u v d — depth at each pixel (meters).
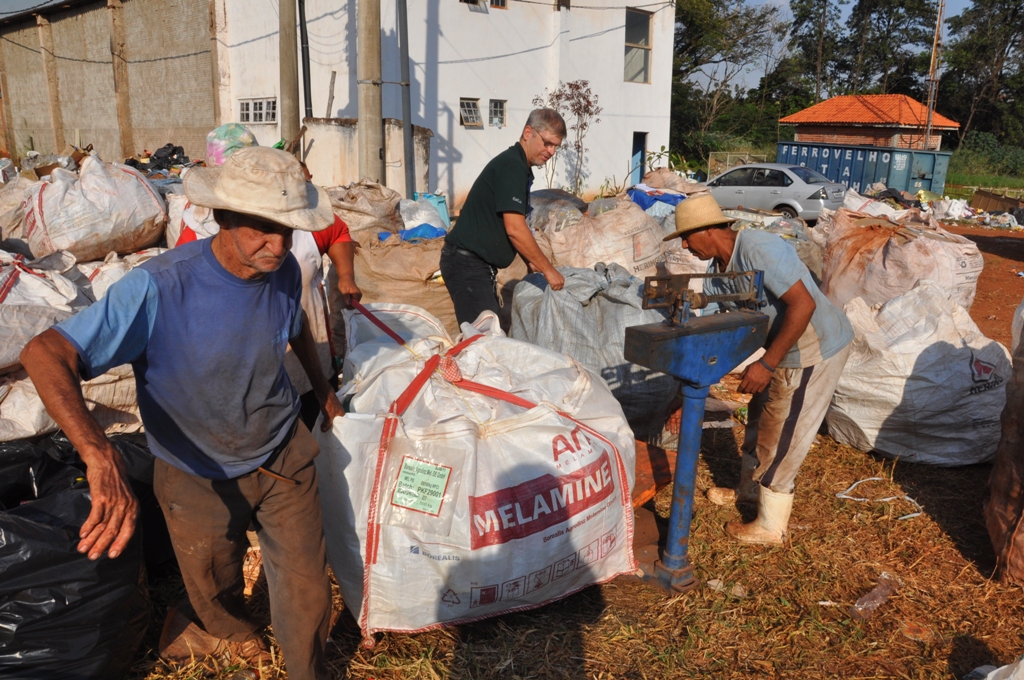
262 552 2.36
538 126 4.00
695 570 3.31
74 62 22.62
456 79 15.43
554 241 6.06
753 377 3.07
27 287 3.64
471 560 2.54
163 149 15.21
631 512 2.95
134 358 1.95
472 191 4.22
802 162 23.66
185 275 1.94
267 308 2.06
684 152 33.62
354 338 3.50
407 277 5.45
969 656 2.85
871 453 4.57
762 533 3.52
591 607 3.02
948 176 33.47
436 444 2.56
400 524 2.52
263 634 2.73
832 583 3.28
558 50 17.22
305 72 13.62
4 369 3.24
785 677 2.71
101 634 2.30
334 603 2.91
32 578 2.18
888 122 28.75
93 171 5.27
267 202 1.84
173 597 2.89
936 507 3.96
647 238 6.09
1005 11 44.72
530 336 4.43
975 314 8.66
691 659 2.78
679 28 34.69
